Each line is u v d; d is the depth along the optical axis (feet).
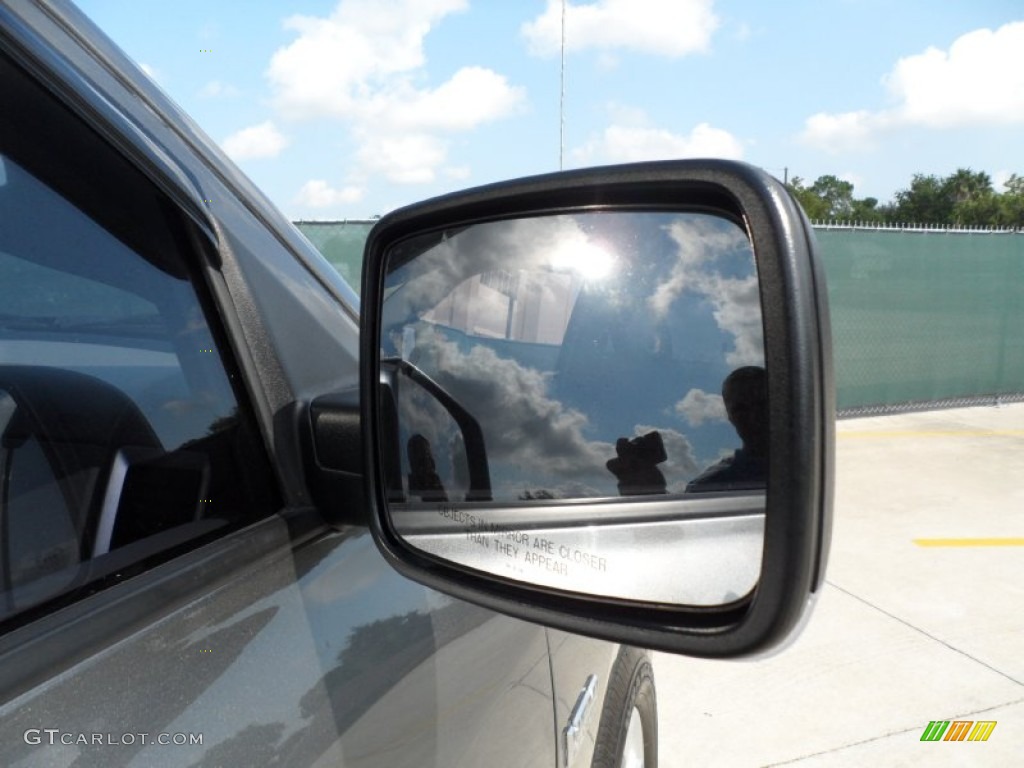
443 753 3.84
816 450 2.47
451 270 3.55
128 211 3.31
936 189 296.30
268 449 3.64
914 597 14.83
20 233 2.99
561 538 3.21
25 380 3.02
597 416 3.16
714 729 10.86
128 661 2.62
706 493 2.83
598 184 3.01
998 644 13.01
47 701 2.37
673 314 2.94
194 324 3.52
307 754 2.99
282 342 3.95
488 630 4.43
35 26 3.00
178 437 3.33
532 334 3.36
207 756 2.66
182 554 3.11
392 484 3.57
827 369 2.54
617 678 6.95
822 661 12.56
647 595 2.94
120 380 3.24
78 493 2.97
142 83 3.67
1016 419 31.30
